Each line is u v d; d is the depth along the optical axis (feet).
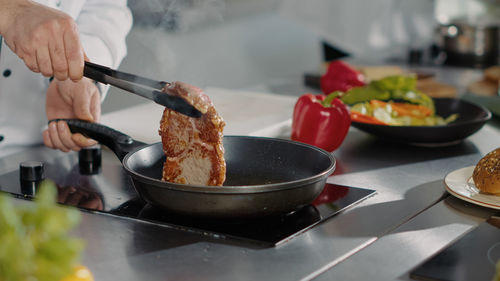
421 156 4.12
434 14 9.81
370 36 9.78
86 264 2.32
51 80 4.57
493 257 2.32
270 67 13.44
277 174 3.33
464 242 2.48
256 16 12.82
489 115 4.33
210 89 5.84
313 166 3.21
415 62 8.86
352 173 3.70
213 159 2.94
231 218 2.66
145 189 2.72
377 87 4.91
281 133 4.66
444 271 2.21
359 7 9.68
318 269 2.30
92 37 4.57
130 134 4.25
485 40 8.52
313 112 4.16
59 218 1.44
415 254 2.46
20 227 1.44
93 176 3.53
